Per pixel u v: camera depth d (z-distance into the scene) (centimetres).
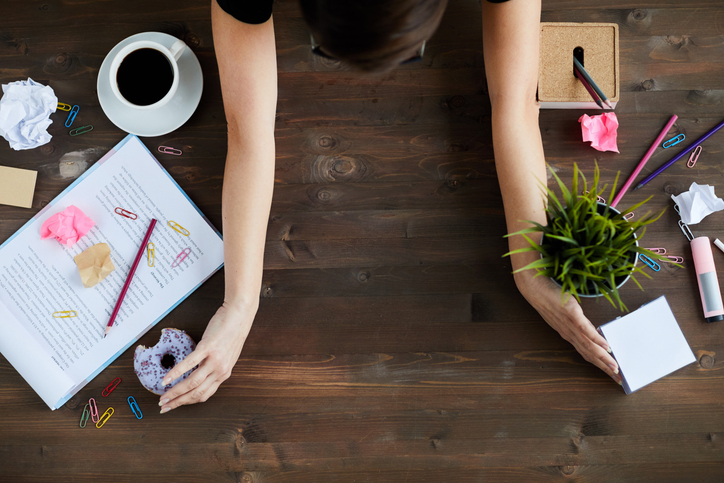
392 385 98
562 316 88
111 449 97
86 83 105
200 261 100
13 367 99
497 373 97
